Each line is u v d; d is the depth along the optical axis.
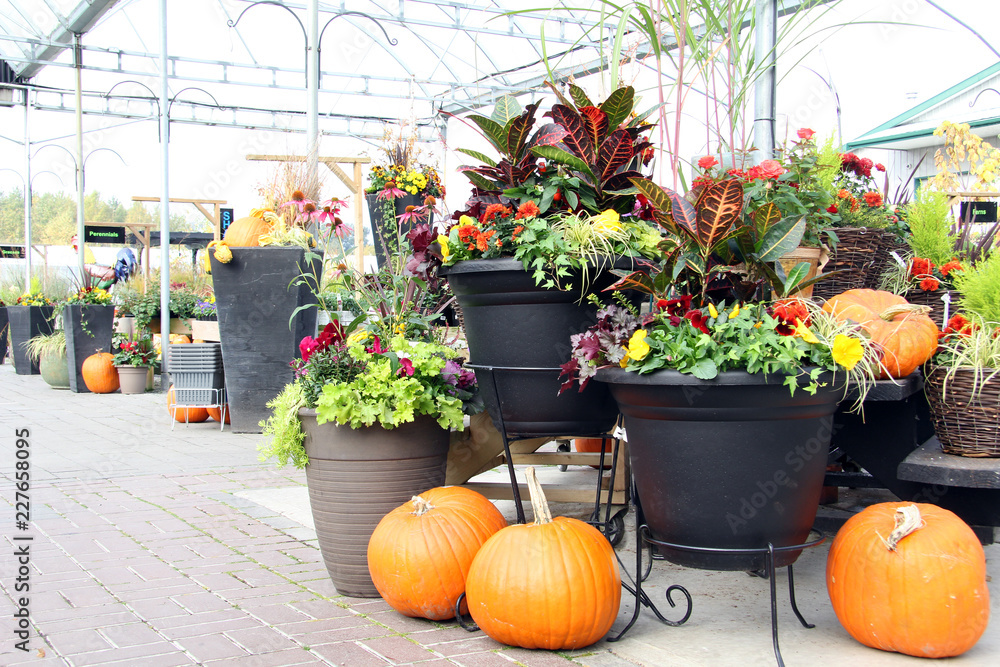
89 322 8.94
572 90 2.38
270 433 2.56
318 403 2.39
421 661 1.99
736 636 2.10
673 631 2.16
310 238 5.90
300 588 2.59
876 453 2.50
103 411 7.30
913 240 3.20
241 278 5.86
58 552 2.99
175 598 2.48
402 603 2.24
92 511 3.65
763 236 2.10
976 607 1.87
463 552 2.23
